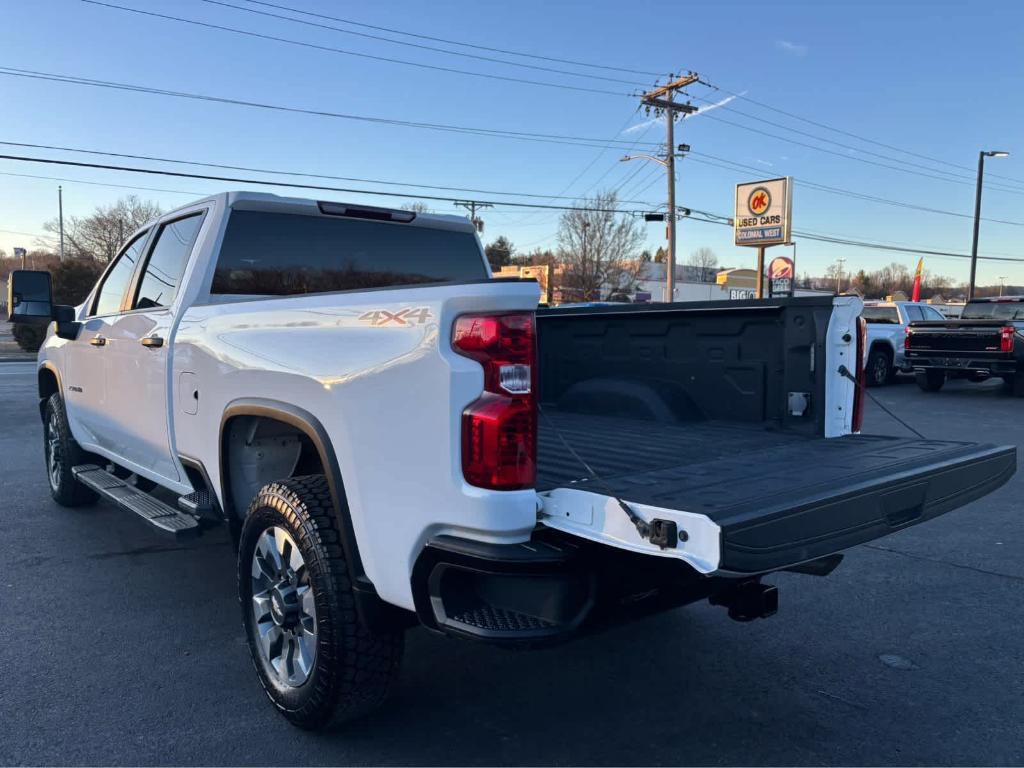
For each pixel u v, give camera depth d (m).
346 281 4.71
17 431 10.74
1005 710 3.49
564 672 3.85
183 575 5.16
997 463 3.51
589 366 5.14
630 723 3.36
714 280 76.88
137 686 3.64
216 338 3.71
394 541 2.72
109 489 5.01
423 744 3.18
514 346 2.50
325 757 3.07
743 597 3.01
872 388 18.12
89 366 5.50
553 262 59.09
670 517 2.27
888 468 3.07
